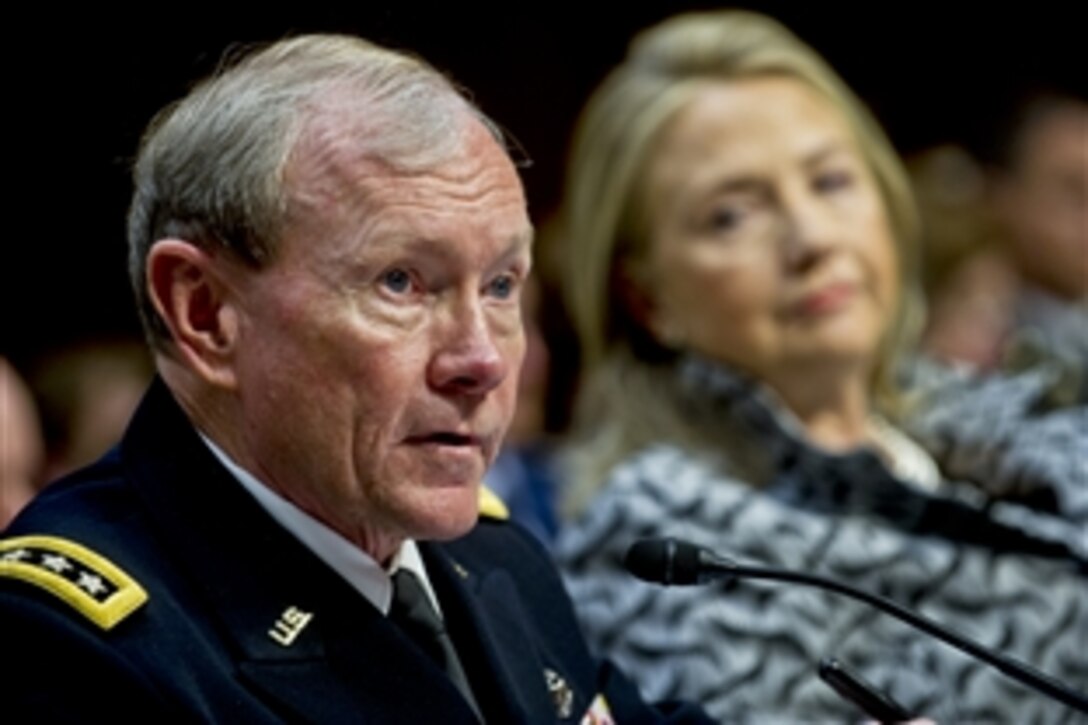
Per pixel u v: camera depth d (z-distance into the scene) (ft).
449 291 15.70
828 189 25.17
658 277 25.44
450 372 15.58
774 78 25.71
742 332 24.81
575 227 26.53
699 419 25.22
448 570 17.15
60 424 32.17
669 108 25.45
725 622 22.70
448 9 47.85
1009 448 26.11
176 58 38.99
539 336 36.22
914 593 23.24
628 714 18.97
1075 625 23.57
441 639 16.63
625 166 25.63
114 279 43.01
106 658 14.85
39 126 42.78
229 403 16.19
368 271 15.42
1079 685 23.44
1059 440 26.40
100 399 32.17
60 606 15.20
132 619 15.28
